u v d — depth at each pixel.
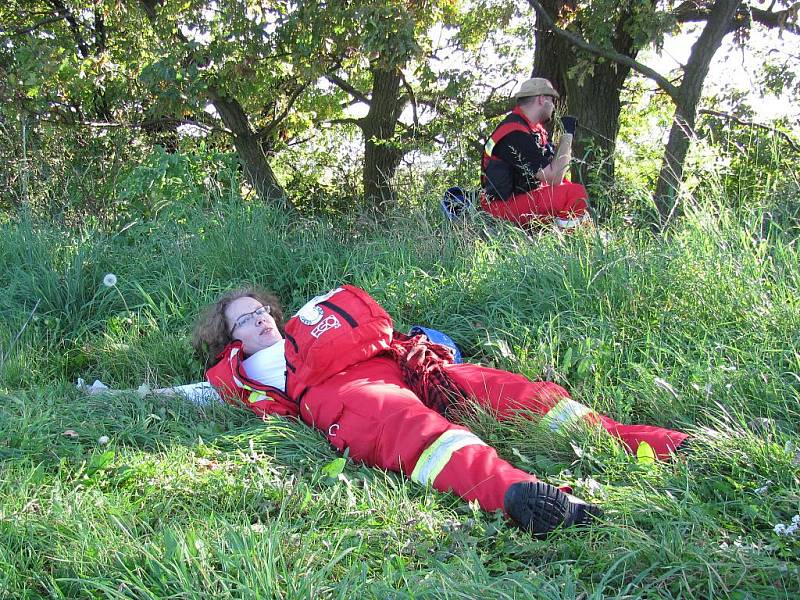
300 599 2.18
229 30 10.77
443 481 3.00
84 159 10.59
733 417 3.37
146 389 4.14
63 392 4.31
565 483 3.07
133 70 12.24
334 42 10.43
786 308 4.04
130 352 4.91
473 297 5.10
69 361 4.94
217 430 3.78
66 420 3.64
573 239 5.27
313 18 9.96
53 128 10.91
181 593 2.18
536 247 5.23
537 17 10.05
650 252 4.82
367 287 5.37
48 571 2.43
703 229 4.73
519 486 2.74
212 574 2.30
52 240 6.26
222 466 3.21
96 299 5.71
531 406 3.55
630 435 3.28
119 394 4.10
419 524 2.73
